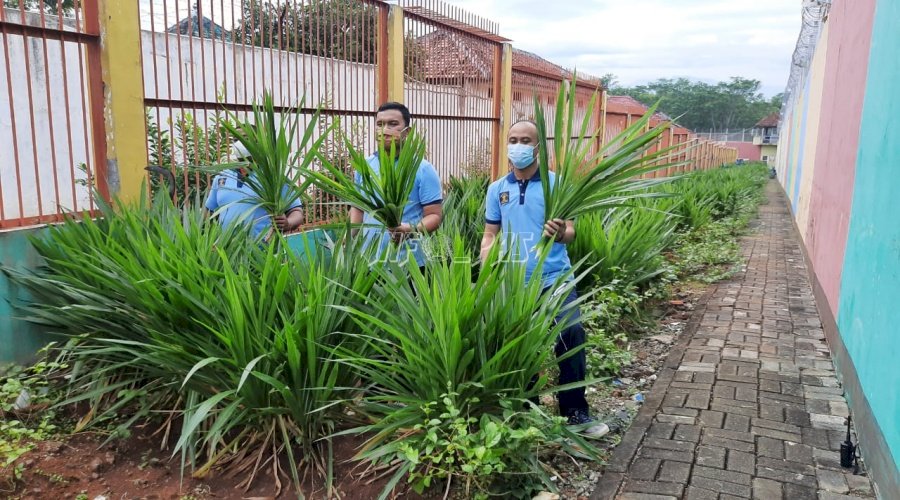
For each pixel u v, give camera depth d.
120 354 3.70
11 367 3.95
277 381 3.02
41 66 5.95
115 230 4.18
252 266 3.88
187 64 5.90
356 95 6.86
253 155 4.33
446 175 8.98
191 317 3.40
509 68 10.53
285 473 3.24
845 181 5.26
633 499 3.02
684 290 7.37
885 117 3.82
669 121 3.38
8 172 5.76
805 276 8.27
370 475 3.22
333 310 3.36
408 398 3.11
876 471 3.10
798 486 3.14
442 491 3.09
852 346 4.18
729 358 4.99
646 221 6.59
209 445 3.40
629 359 4.73
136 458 3.43
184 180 5.12
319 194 6.34
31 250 4.12
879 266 3.61
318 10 6.19
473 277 4.51
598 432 3.59
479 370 3.06
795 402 4.14
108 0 4.51
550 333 3.20
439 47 8.57
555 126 3.53
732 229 12.52
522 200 3.72
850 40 5.73
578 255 5.93
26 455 3.24
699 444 3.55
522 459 3.05
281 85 5.72
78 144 6.28
